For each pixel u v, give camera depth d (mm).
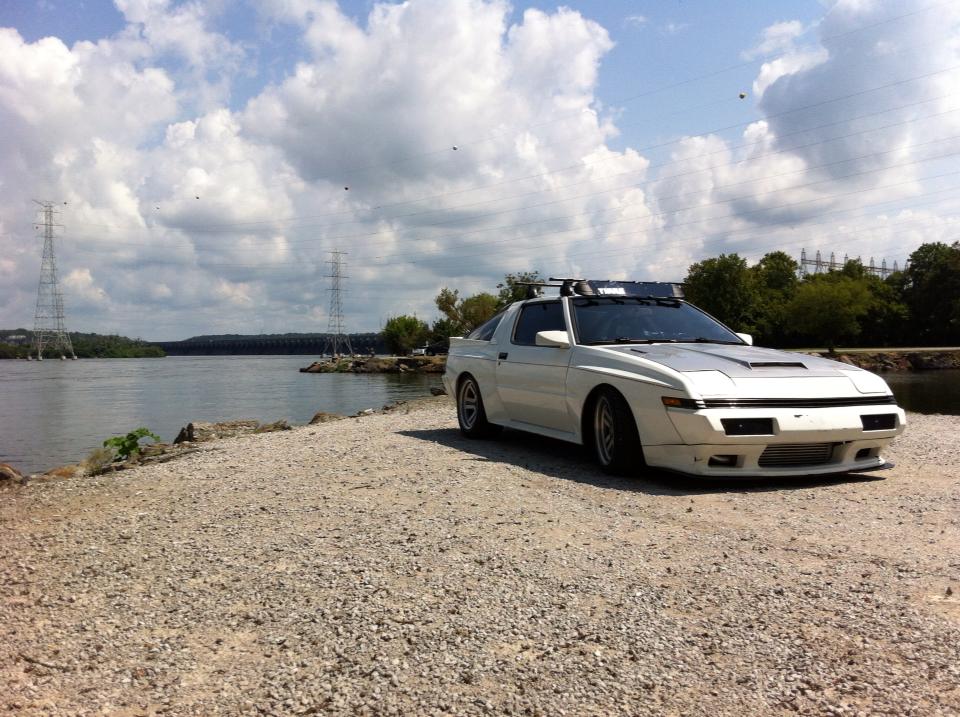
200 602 3029
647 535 3854
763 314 80750
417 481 5301
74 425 22625
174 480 5637
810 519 4199
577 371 5969
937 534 3842
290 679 2324
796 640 2500
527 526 4043
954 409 21125
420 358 86938
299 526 4148
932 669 2260
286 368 94312
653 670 2305
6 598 3150
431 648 2494
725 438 4938
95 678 2377
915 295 79000
